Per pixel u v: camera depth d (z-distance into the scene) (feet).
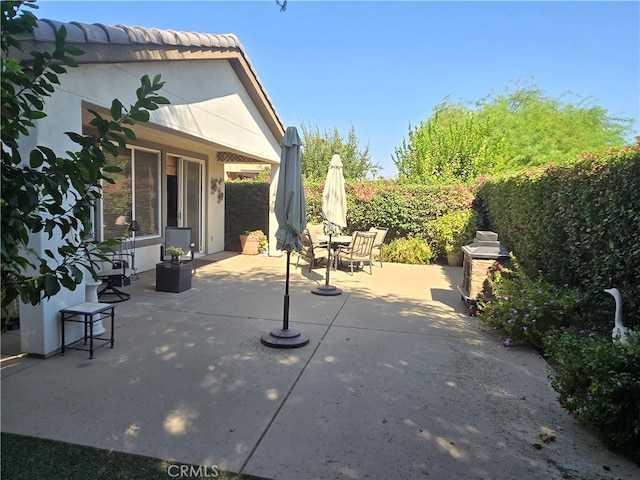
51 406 10.27
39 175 5.55
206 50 22.75
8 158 5.42
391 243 39.40
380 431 9.52
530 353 14.96
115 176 26.50
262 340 15.15
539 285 16.66
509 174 28.99
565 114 67.46
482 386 12.10
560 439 9.37
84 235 6.30
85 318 13.84
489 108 73.77
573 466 8.38
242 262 35.04
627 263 12.35
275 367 13.05
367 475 7.95
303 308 20.51
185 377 12.14
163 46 18.24
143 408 10.28
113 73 15.88
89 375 12.14
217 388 11.48
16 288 5.54
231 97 27.91
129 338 15.44
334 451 8.70
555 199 17.40
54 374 12.16
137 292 23.04
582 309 15.10
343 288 25.77
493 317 16.88
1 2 5.07
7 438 8.85
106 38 14.28
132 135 6.15
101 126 5.95
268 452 8.59
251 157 36.42
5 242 5.30
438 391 11.69
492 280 19.16
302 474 7.93
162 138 28.89
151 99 6.22
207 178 37.73
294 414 10.18
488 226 36.17
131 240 27.76
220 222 41.01
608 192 13.08
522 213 22.16
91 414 9.93
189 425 9.55
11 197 5.24
